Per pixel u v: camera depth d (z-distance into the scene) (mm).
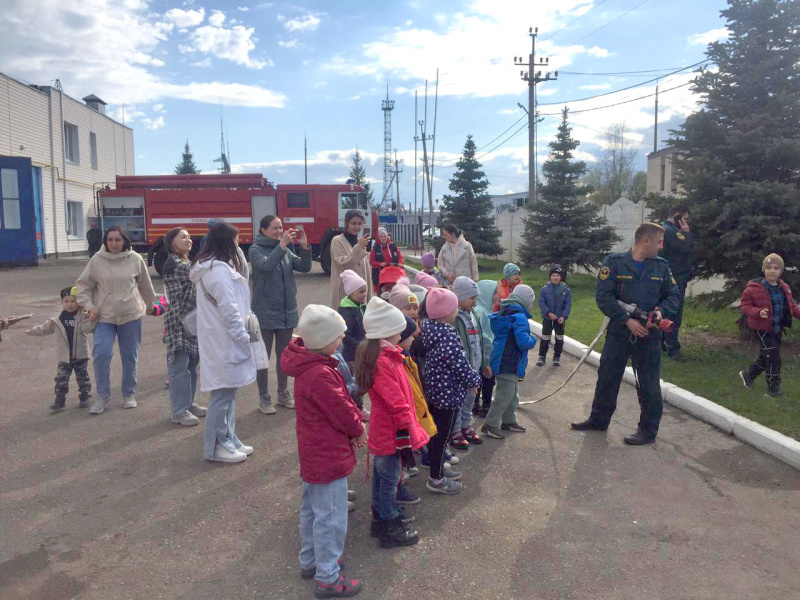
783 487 4367
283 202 22094
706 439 5324
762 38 8383
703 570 3320
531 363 8281
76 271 19859
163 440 5305
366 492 4367
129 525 3828
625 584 3188
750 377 6371
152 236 21828
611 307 5191
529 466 4773
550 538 3662
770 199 7906
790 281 7871
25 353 8789
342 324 3207
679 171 9039
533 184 25844
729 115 8609
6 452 5023
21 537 3680
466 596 3080
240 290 4859
